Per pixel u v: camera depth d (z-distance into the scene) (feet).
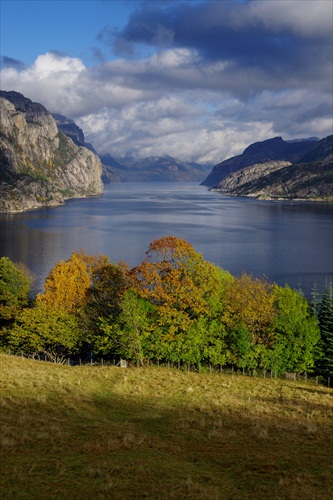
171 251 189.78
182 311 179.01
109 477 71.05
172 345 178.70
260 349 178.50
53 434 92.07
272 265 499.51
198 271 184.75
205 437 99.45
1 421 97.04
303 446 94.94
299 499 67.21
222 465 82.28
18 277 231.71
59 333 192.75
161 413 118.01
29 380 134.10
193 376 162.30
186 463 81.46
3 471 72.02
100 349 183.73
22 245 609.01
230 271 467.52
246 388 151.43
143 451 86.12
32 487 66.95
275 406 129.59
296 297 195.62
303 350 180.55
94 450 84.48
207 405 125.80
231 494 68.54
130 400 127.75
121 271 215.31
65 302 210.59
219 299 188.44
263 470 78.89
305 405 133.08
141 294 182.70
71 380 140.97
